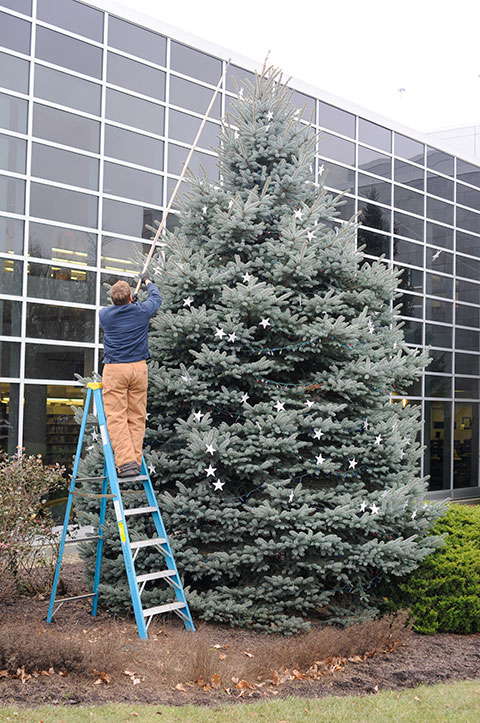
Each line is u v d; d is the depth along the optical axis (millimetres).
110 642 5672
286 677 5586
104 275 12414
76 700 4859
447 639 7043
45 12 11719
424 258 19016
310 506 6996
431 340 19156
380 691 5527
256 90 7879
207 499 6703
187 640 6094
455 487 19891
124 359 6387
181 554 6551
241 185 7887
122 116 12750
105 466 6805
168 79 13445
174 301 7340
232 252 7539
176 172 13586
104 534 6832
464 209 20422
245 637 6375
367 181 17531
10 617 6680
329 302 7074
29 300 11391
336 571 6508
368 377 7090
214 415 7387
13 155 11312
